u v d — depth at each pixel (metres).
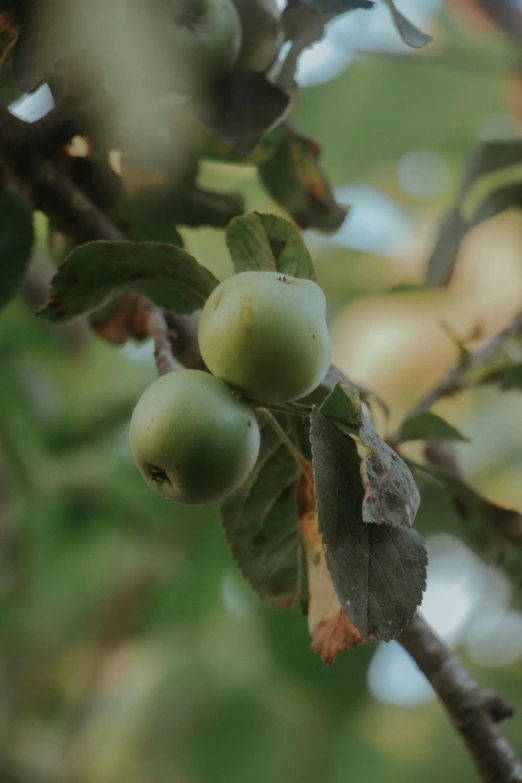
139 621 1.73
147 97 0.95
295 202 1.08
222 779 1.69
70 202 0.97
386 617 0.84
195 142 1.00
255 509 0.94
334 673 1.41
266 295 0.85
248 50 0.97
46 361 1.63
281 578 0.95
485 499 1.05
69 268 0.90
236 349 0.85
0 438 1.53
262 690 1.73
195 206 1.03
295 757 1.71
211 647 1.77
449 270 1.16
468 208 1.71
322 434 0.84
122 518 1.57
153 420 0.85
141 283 0.92
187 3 0.93
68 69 0.94
